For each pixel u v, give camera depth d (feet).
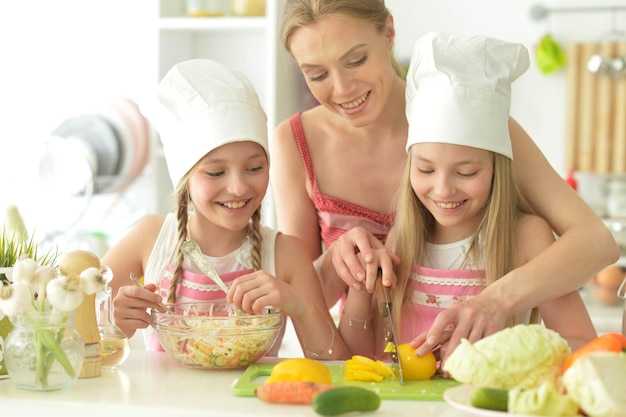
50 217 9.79
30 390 4.37
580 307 5.70
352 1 5.76
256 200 5.75
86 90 13.17
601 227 5.68
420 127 5.44
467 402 3.87
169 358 5.25
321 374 4.38
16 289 4.28
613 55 12.66
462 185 5.41
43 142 9.81
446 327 5.11
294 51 5.96
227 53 12.52
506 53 5.55
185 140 5.64
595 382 3.60
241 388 4.29
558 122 12.98
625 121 12.67
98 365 4.71
